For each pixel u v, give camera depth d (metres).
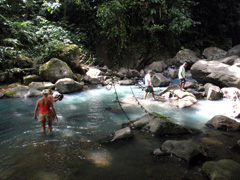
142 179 3.12
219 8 17.33
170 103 8.05
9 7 12.24
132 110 7.04
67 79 9.87
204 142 4.47
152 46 15.98
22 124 5.59
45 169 3.40
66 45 11.83
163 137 4.77
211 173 3.09
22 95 8.76
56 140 4.58
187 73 14.02
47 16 15.46
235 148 4.15
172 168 3.43
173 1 12.52
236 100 8.45
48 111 4.94
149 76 8.42
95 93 9.79
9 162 3.63
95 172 3.32
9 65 10.48
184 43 17.86
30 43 12.57
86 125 5.58
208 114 6.64
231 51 13.74
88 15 15.54
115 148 4.20
